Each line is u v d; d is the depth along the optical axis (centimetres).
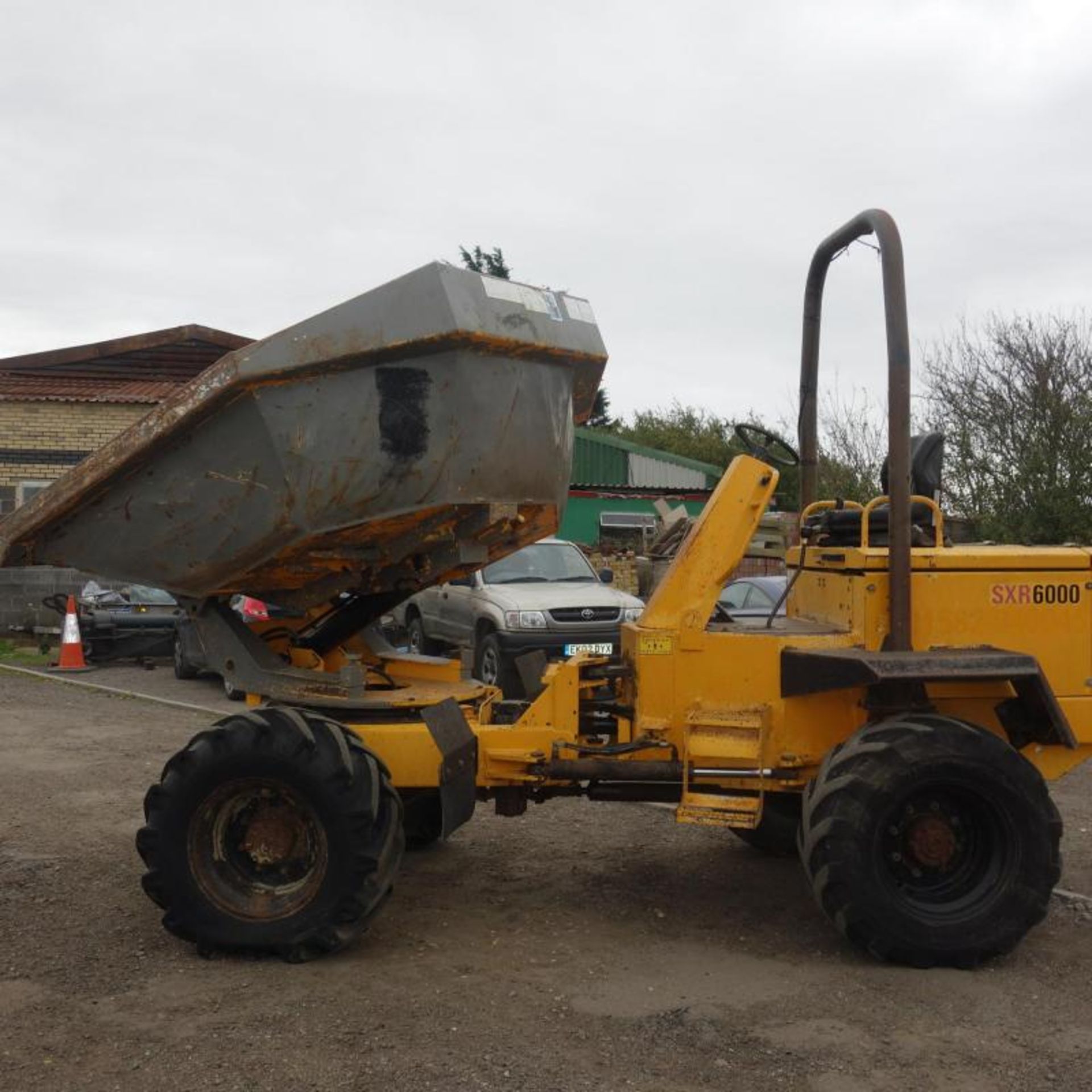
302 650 612
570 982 466
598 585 1327
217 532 534
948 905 486
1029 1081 382
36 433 1912
